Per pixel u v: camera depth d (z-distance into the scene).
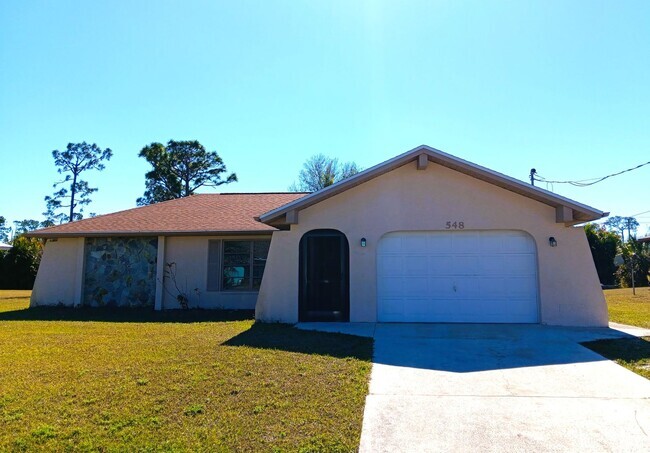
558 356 6.85
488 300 10.42
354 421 4.10
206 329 9.54
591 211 9.64
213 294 14.13
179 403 4.52
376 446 3.62
